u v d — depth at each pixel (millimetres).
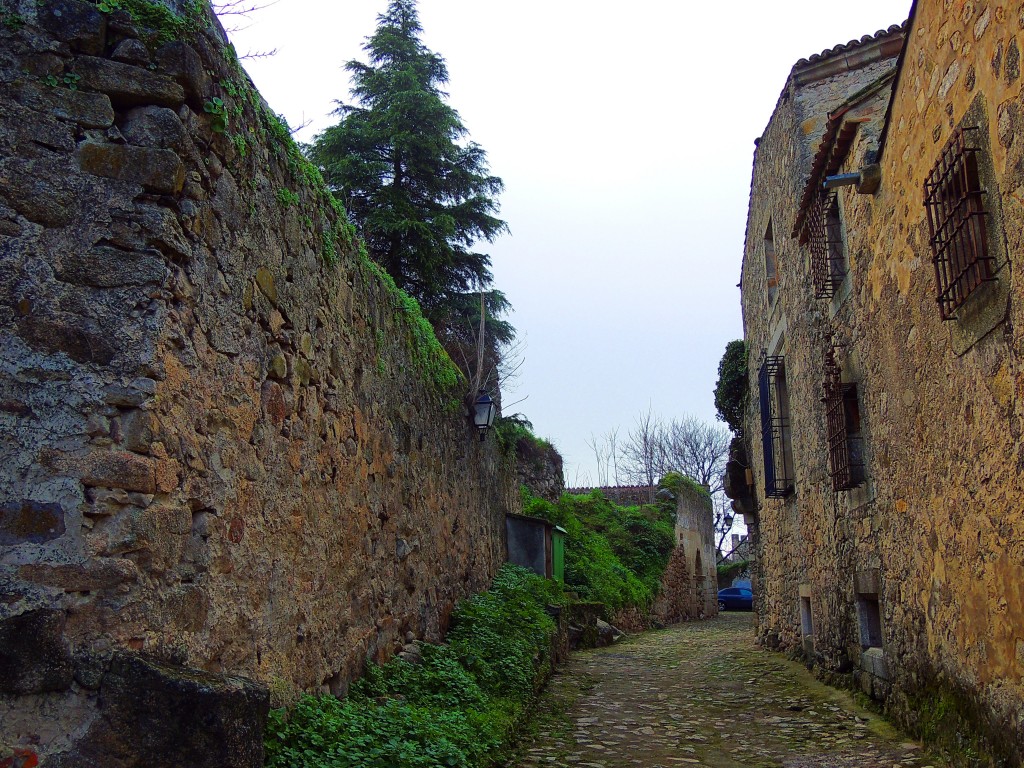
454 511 8969
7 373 2869
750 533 15406
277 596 4078
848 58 9578
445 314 13414
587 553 19672
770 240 12383
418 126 13633
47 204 3012
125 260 3049
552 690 8555
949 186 4750
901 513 6125
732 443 15789
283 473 4242
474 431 10430
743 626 20406
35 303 2936
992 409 4379
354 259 5797
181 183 3244
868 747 5711
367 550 5770
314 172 5066
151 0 3340
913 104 5406
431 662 6492
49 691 2676
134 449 2938
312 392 4742
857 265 7059
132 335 3004
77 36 3152
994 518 4406
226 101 3697
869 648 7473
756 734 6340
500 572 11922
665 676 9898
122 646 2779
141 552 2904
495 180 14328
